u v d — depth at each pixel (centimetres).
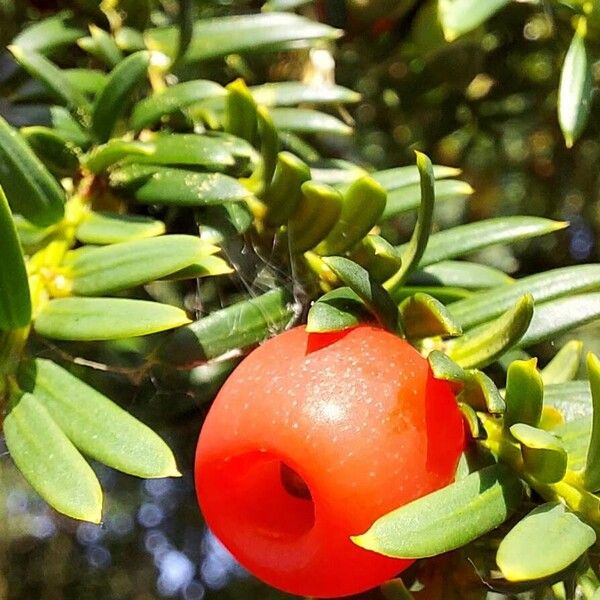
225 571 14
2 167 5
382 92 9
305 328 5
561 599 5
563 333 5
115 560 14
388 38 8
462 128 10
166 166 5
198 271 5
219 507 5
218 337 5
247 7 8
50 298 5
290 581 5
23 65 6
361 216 5
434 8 8
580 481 5
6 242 5
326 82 8
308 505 5
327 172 6
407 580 5
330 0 8
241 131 6
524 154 11
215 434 5
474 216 12
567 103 6
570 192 12
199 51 6
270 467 5
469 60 9
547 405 5
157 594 14
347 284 5
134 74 6
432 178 5
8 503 15
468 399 5
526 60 9
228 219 5
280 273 6
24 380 5
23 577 15
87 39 6
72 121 6
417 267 6
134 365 7
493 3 6
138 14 6
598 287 5
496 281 6
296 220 5
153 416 7
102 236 5
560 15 7
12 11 7
